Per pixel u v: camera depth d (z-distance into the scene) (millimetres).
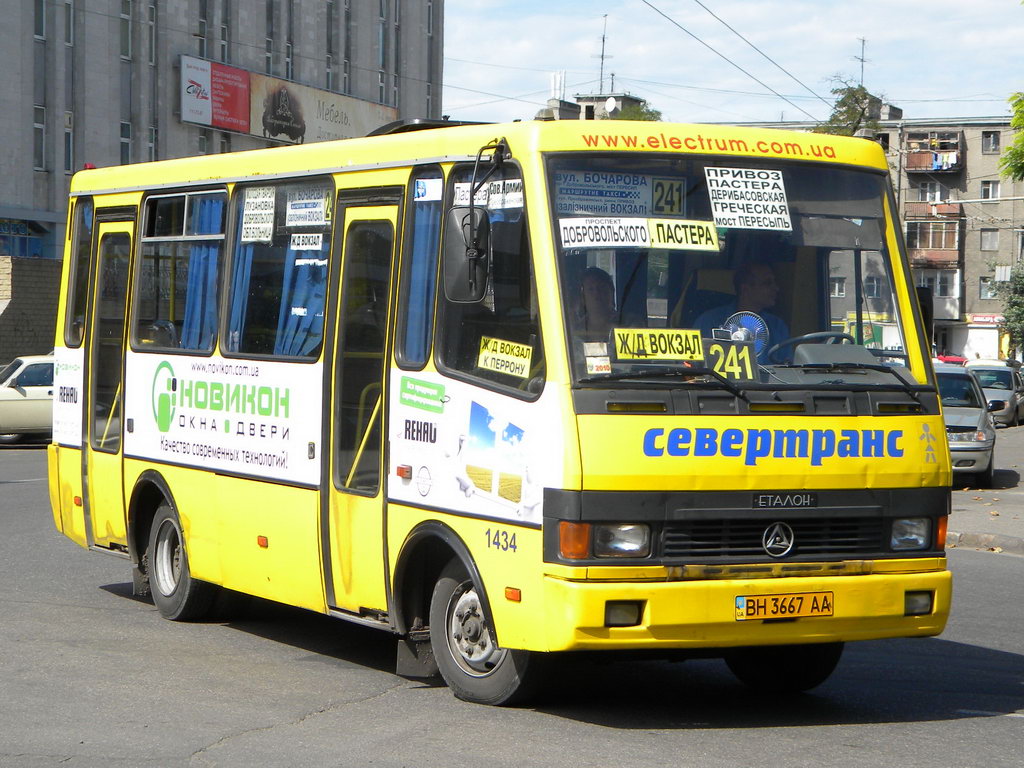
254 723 6992
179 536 9859
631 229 6988
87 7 48438
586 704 7566
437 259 7578
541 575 6617
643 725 7078
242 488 9086
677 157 7168
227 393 9289
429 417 7484
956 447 21766
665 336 6863
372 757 6336
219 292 9508
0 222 45469
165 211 10250
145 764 6219
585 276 6836
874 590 6934
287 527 8641
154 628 9734
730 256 7141
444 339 7445
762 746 6648
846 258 7379
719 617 6613
